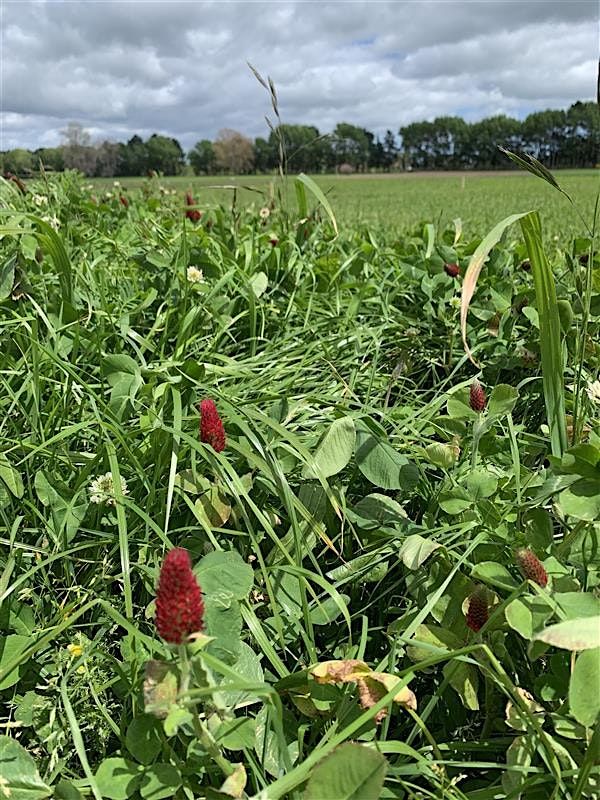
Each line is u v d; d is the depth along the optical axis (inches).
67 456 85.4
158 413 90.0
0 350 111.5
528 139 3430.1
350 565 74.5
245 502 81.2
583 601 54.9
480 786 58.7
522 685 64.6
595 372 112.3
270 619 71.4
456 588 67.4
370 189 1913.1
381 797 53.0
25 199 240.2
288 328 138.6
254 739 55.2
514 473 79.7
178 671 47.9
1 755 53.9
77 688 64.4
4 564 76.1
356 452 82.0
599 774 51.7
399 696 54.4
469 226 572.4
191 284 129.0
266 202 255.8
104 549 79.8
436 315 142.3
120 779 52.9
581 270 125.9
